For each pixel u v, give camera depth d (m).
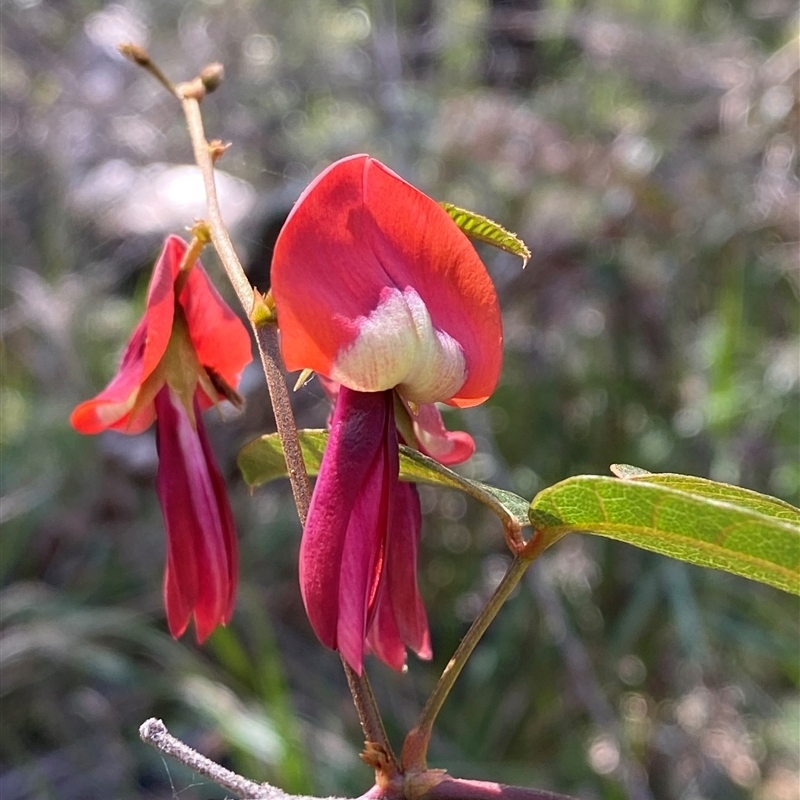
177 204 0.31
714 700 0.25
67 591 0.25
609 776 0.23
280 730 0.19
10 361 0.27
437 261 0.08
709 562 0.08
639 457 0.26
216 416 0.26
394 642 0.09
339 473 0.08
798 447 0.25
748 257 0.27
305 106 0.33
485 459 0.25
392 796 0.09
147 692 0.23
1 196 0.32
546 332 0.27
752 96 0.29
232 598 0.10
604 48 0.30
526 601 0.25
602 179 0.28
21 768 0.22
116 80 0.34
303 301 0.08
